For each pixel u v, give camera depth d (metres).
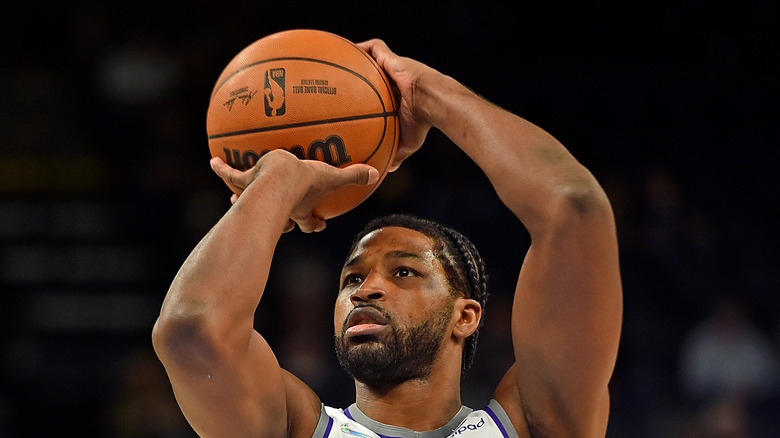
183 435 17.39
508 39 24.55
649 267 20.22
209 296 6.30
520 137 7.05
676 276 20.17
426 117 7.51
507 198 6.96
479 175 21.33
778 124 23.36
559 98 23.70
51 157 23.50
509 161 6.96
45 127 23.94
